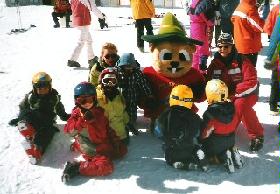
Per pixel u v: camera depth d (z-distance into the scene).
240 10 6.21
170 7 19.41
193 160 4.28
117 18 15.80
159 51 4.77
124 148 4.57
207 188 3.99
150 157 4.60
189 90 4.18
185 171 4.29
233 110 4.13
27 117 4.64
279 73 5.20
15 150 4.79
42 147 4.59
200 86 4.95
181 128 4.13
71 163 4.15
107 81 4.42
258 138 4.67
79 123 4.23
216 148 4.23
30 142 4.57
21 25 14.32
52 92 4.85
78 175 4.23
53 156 4.66
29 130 4.54
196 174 4.23
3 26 14.14
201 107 6.00
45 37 11.84
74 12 7.84
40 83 4.66
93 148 4.35
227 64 4.86
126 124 4.80
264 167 4.36
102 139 4.33
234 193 3.90
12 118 5.69
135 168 4.36
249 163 4.43
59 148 4.82
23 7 19.83
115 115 4.47
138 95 4.95
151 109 5.02
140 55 9.14
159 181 4.11
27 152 4.45
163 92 4.93
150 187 4.02
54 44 10.75
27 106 4.77
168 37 4.70
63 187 4.05
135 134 5.11
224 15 8.17
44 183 4.13
